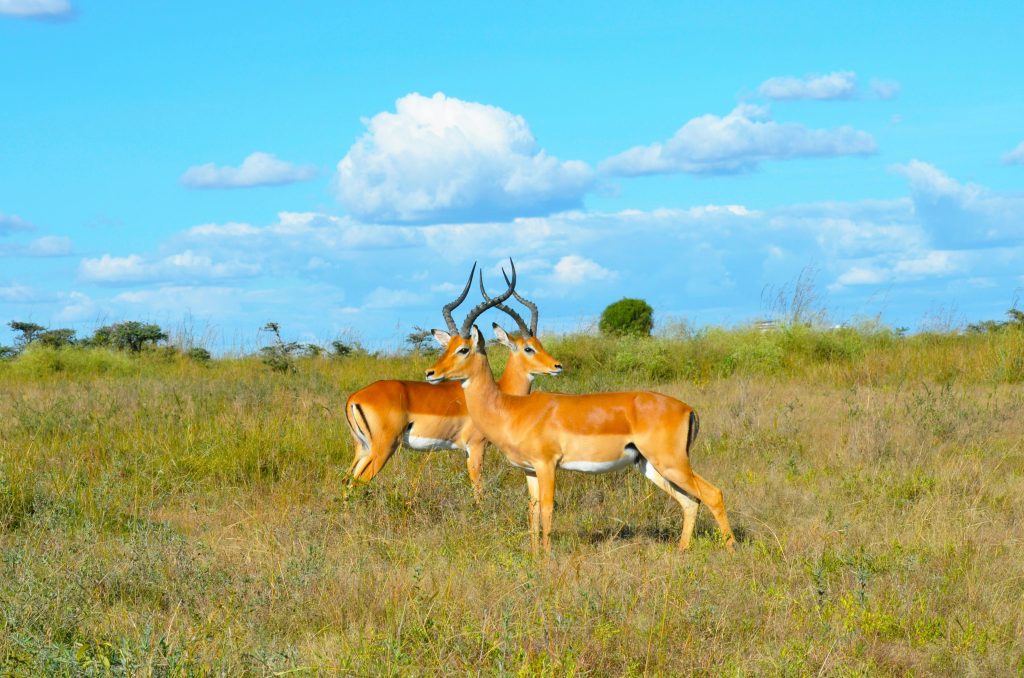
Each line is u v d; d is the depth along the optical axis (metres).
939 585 8.07
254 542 9.37
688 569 8.36
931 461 13.48
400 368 25.02
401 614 7.19
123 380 22.72
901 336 27.33
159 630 7.19
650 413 9.93
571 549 9.91
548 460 10.12
